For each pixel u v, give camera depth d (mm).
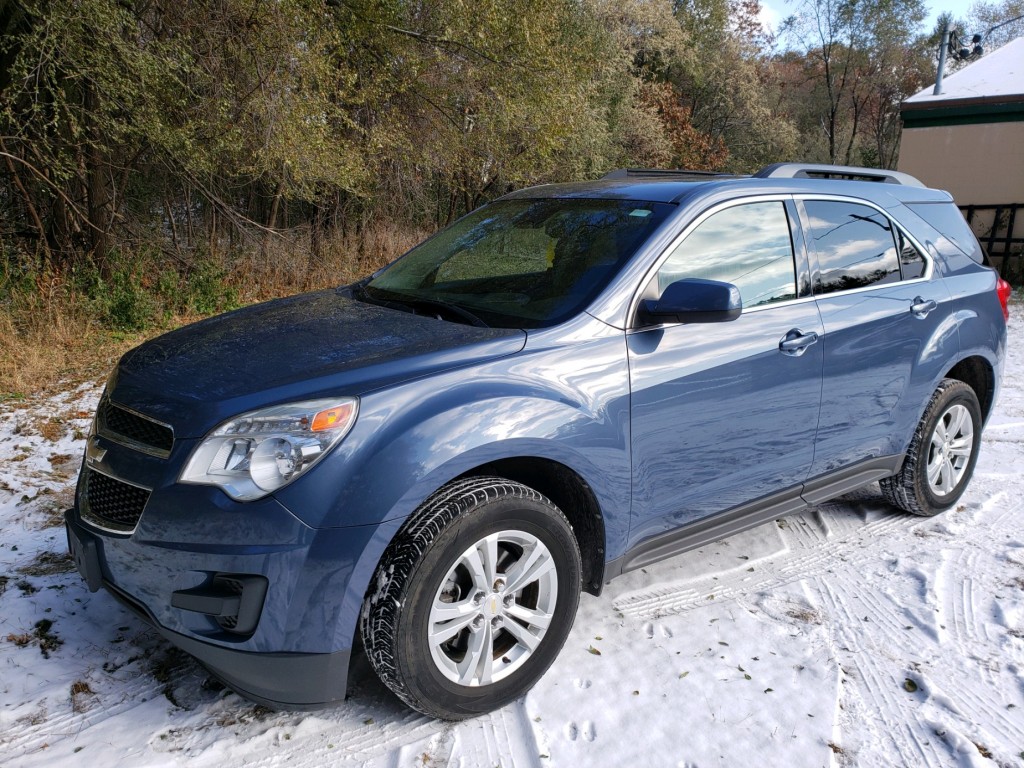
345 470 2207
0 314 7637
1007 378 7230
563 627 2645
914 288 3869
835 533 3994
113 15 8000
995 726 2531
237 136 9953
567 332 2688
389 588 2232
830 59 36031
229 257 12414
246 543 2166
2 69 8859
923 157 16375
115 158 11094
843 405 3479
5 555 3436
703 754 2373
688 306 2684
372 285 3572
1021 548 3820
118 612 3033
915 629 3088
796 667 2816
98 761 2277
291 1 9516
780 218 3381
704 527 3135
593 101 19781
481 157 14969
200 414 2320
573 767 2305
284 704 2293
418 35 12539
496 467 2607
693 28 32906
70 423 5344
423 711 2389
